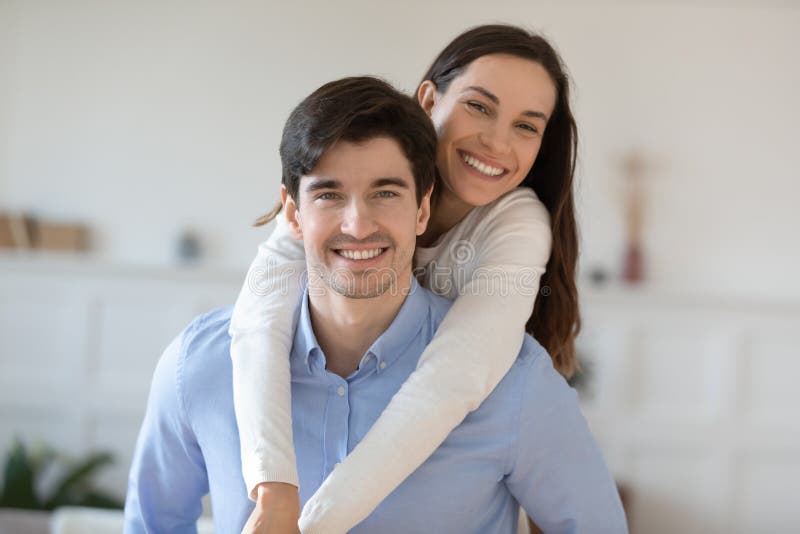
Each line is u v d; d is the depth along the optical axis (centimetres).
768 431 503
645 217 539
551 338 177
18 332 501
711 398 505
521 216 161
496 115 154
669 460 506
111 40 538
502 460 138
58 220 540
